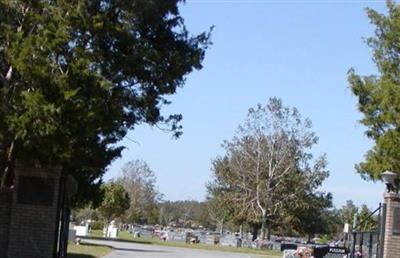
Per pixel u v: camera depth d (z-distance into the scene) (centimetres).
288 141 7650
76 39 1758
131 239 5734
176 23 1980
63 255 2003
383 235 1977
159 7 1902
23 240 1812
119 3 1814
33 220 1819
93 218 9119
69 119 1702
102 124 1839
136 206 10012
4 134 1734
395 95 2517
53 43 1662
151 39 1962
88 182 2669
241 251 5312
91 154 2280
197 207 14800
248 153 7725
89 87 1714
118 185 7494
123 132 2195
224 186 7969
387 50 2647
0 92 1706
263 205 7625
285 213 7669
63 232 1986
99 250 3322
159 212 12975
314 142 9175
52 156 1766
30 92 1686
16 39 1692
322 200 8181
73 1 1730
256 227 8131
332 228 10056
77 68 1691
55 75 1695
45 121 1658
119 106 1877
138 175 10244
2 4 1759
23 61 1661
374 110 2611
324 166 7862
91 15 1777
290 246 4909
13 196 1822
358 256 2361
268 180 7575
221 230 10469
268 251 5797
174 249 4494
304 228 8494
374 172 2538
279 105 7625
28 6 1770
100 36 1778
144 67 1878
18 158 1834
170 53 1923
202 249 5041
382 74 2652
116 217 8406
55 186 1834
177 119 2098
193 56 1962
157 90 1964
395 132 2519
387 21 2636
